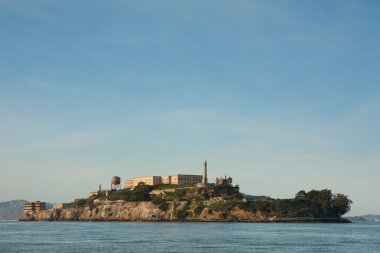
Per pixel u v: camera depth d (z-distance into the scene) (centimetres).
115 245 16712
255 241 18512
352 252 14562
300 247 16075
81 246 16338
